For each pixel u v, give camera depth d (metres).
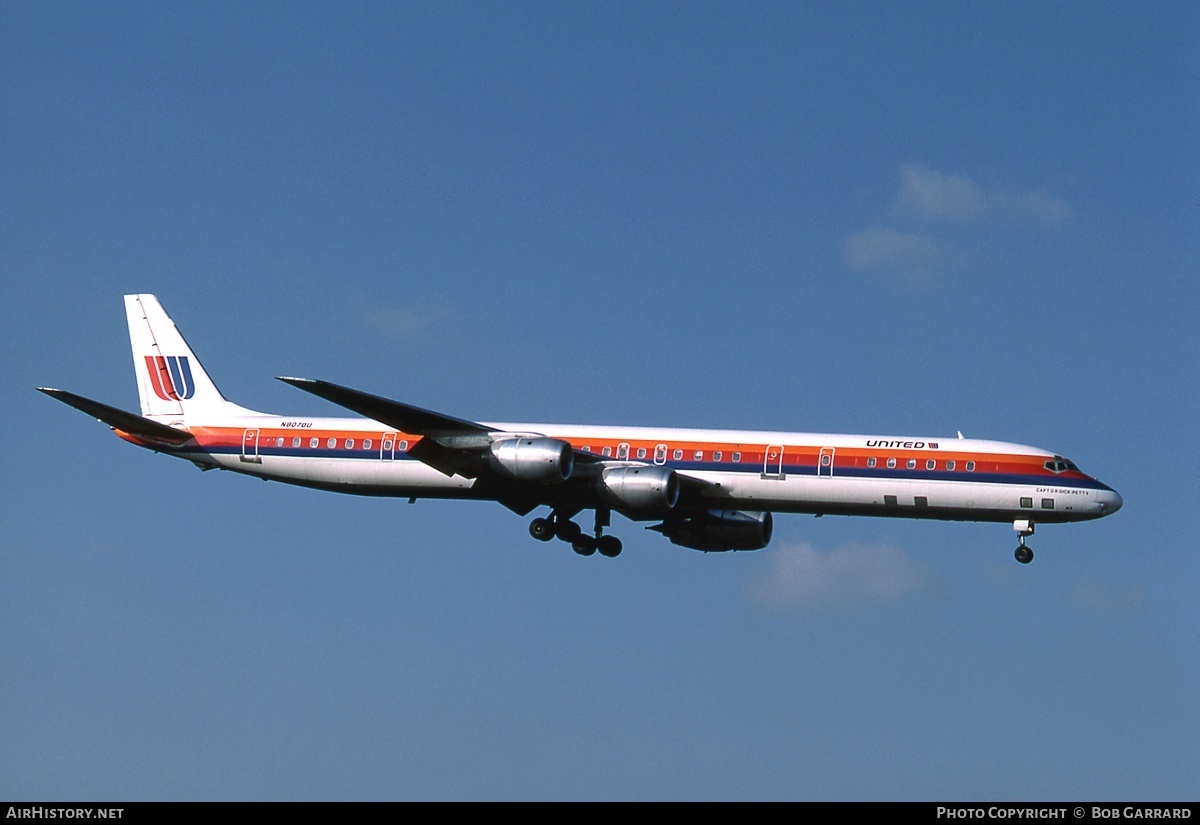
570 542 147.88
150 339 160.50
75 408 149.00
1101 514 135.12
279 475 150.12
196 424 154.00
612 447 142.25
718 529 143.12
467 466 139.25
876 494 137.62
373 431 147.50
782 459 138.88
